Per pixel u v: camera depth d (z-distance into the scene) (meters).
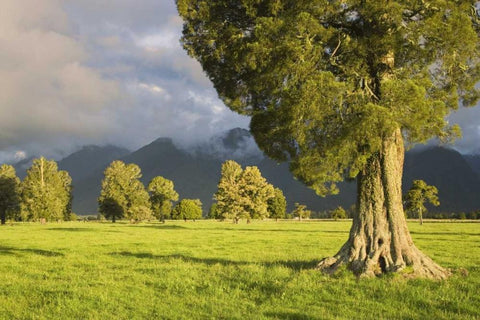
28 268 19.36
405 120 11.13
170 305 10.59
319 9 11.87
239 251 28.17
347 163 11.91
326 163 12.26
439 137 12.13
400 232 13.59
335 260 14.07
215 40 14.54
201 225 87.56
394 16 11.16
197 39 15.16
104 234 51.44
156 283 13.82
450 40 11.05
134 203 112.38
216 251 28.38
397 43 11.66
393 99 10.91
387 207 13.75
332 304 10.26
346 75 12.60
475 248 30.11
